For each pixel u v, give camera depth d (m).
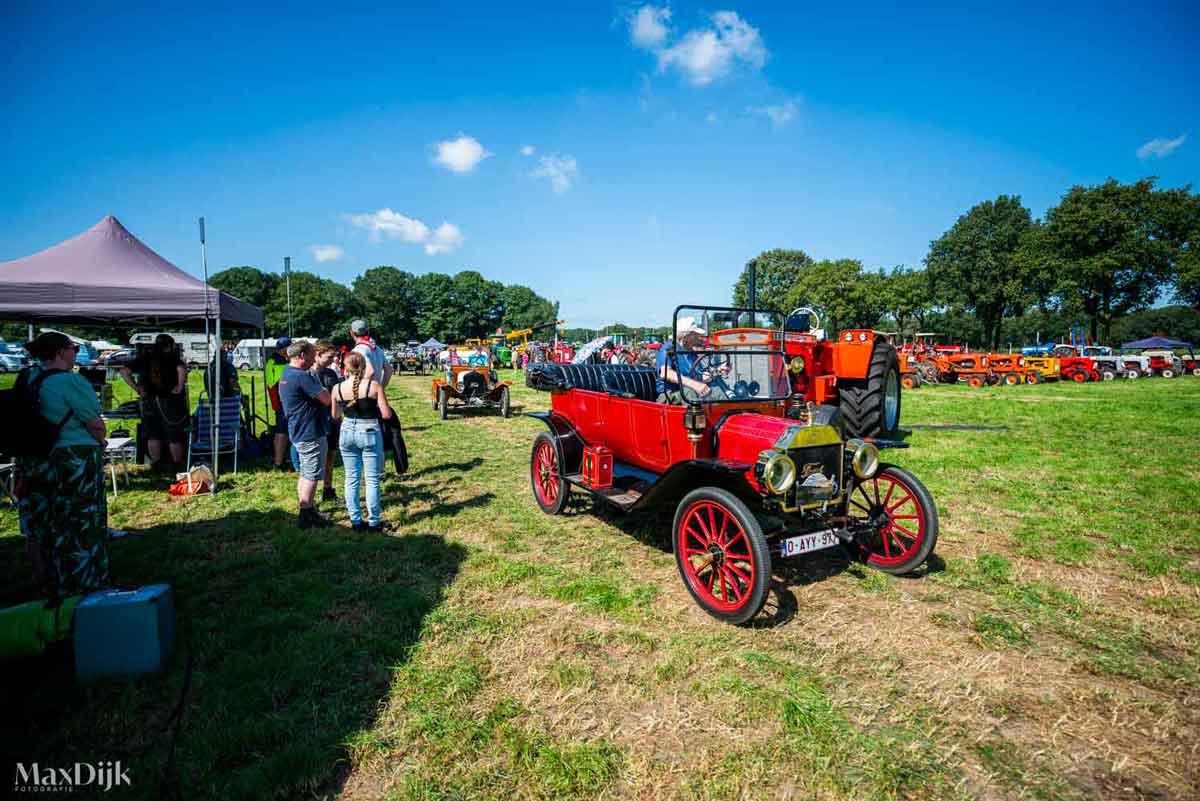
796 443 3.63
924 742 2.46
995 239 53.19
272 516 5.57
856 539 4.33
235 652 3.12
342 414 5.13
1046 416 11.70
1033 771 2.30
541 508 5.81
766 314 4.65
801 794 2.20
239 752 2.41
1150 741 2.47
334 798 2.20
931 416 11.79
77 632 2.84
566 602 3.79
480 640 3.30
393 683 2.88
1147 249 40.81
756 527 3.27
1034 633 3.36
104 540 3.56
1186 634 3.33
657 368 4.59
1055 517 5.35
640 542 4.91
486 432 10.77
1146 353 25.73
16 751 2.42
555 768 2.30
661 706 2.72
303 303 72.44
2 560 4.46
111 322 8.47
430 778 2.27
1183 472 6.93
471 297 90.56
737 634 3.35
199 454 7.20
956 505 5.74
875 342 8.44
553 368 5.79
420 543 4.80
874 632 3.37
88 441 3.46
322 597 3.79
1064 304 44.47
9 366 27.23
